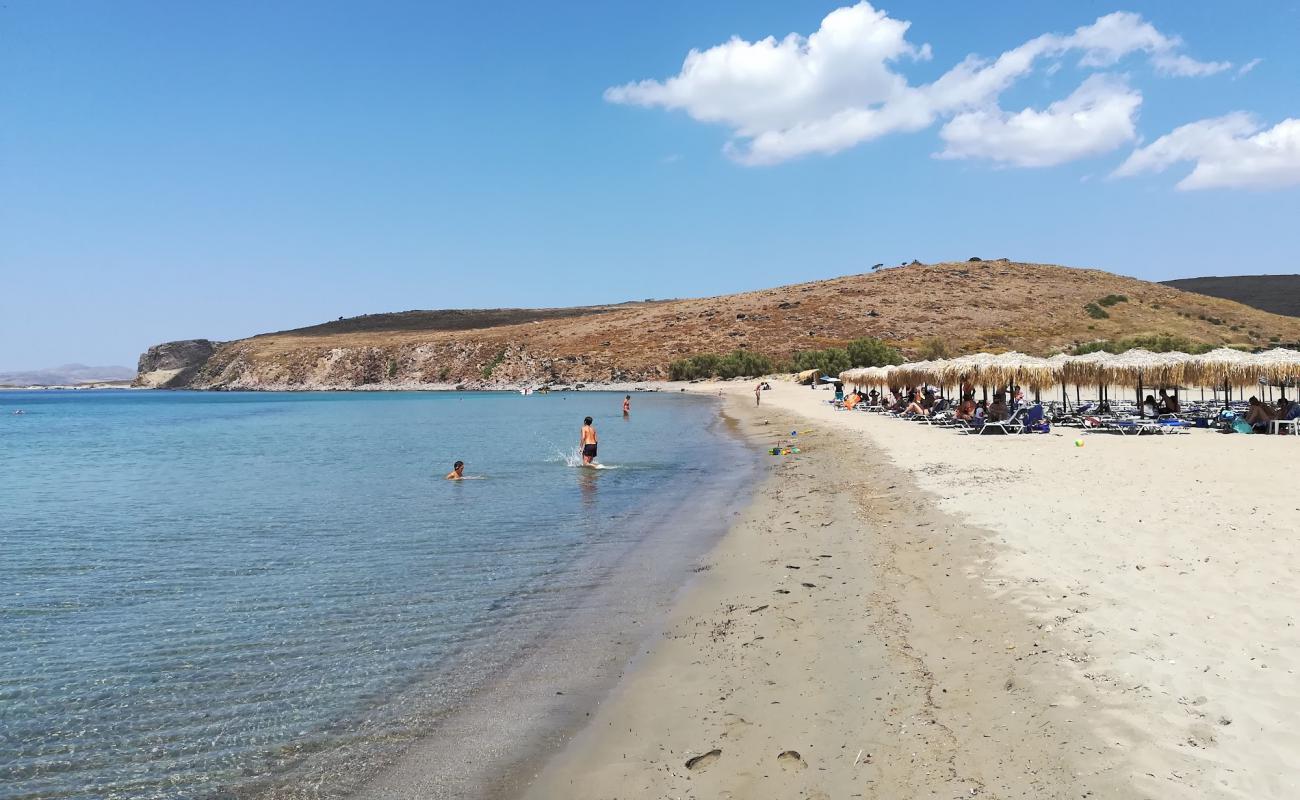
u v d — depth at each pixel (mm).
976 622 7242
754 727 5648
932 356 90312
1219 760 4477
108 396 154375
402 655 7590
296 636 8219
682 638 7773
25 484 22266
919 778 4699
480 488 19156
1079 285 133875
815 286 142750
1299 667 5539
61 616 9086
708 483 19234
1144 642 6242
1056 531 10289
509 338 145125
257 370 169500
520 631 8211
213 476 23562
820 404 51281
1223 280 199500
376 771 5379
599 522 14398
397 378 146250
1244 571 7812
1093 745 4797
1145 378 25484
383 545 12688
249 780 5312
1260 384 24359
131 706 6539
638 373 113312
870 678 6293
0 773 5465
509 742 5734
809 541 11672
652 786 4969
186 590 10141
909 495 14398
